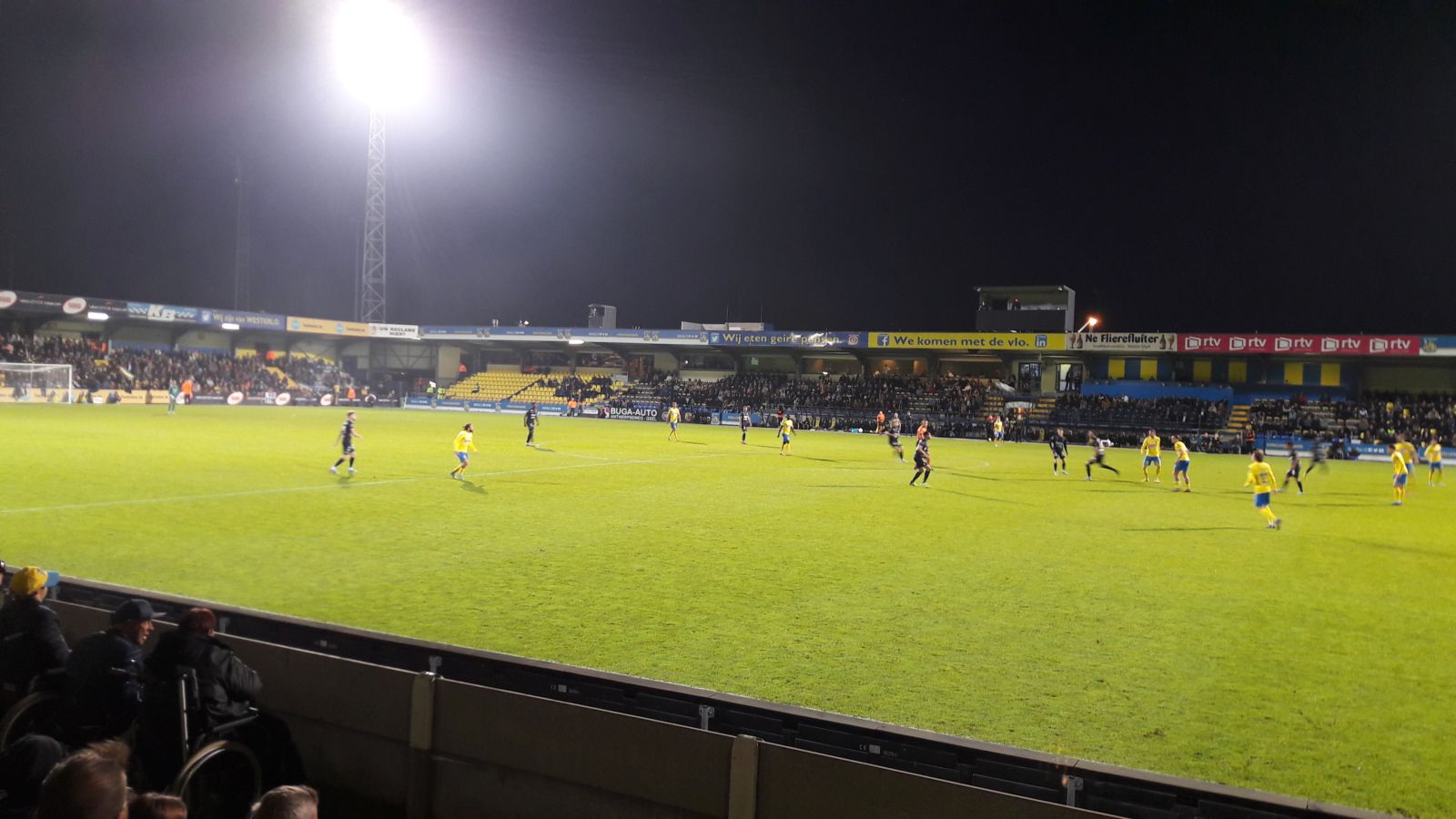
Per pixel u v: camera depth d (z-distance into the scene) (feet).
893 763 14.28
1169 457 147.64
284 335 238.48
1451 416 161.38
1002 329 212.64
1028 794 13.32
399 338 242.78
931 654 27.63
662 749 14.34
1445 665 27.40
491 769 15.78
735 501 65.72
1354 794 18.31
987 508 66.08
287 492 62.44
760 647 27.94
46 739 13.24
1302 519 65.36
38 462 74.64
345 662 17.31
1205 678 25.81
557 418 215.31
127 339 213.66
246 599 32.60
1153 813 12.53
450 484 71.05
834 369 234.99
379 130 238.07
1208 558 46.34
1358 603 35.91
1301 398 180.55
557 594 34.53
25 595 18.29
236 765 16.35
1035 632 30.58
